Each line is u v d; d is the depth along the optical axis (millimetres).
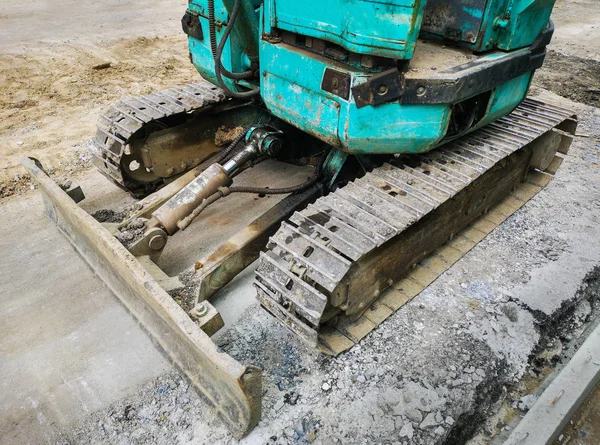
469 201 3920
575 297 3637
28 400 2805
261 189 3588
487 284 3697
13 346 3123
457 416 2785
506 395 3023
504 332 3322
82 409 2760
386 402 2826
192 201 3336
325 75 2867
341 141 2977
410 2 2512
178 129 4305
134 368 3002
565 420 2801
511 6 3170
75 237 3760
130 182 4328
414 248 3480
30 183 4914
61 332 3230
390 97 2809
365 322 3275
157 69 8211
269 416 2725
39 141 5750
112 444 2596
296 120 3250
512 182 4562
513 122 4129
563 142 4824
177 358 2840
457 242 4066
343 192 3164
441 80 2814
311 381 2934
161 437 2629
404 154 3586
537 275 3805
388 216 2910
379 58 2746
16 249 3967
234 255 3256
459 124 3525
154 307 2791
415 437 2664
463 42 3348
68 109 6652
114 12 11641
